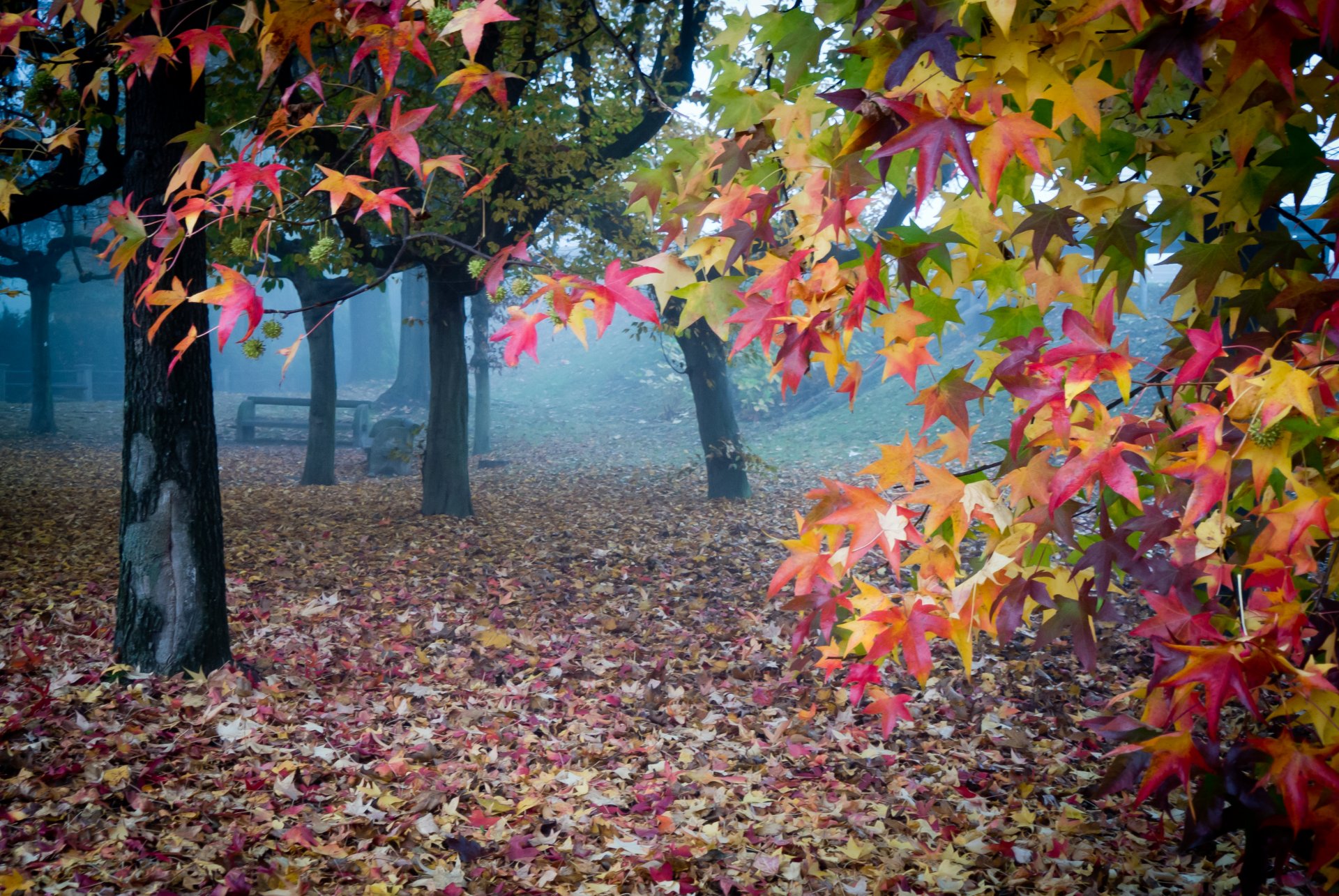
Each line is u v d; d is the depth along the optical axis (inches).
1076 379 51.8
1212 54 43.5
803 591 67.4
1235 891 132.6
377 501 534.6
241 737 177.9
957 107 48.4
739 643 269.7
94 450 783.1
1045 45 51.1
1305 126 52.7
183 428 211.5
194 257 207.9
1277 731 134.1
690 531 454.6
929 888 135.6
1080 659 64.2
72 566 333.7
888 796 170.6
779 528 463.2
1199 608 58.1
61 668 208.5
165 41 75.7
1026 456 62.0
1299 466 58.1
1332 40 41.2
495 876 133.7
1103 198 57.6
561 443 862.5
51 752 160.2
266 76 67.2
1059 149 63.1
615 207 448.5
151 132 198.5
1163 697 53.2
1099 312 51.1
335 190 62.8
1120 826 159.6
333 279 615.2
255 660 225.9
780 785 174.6
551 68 423.8
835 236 56.6
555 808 157.4
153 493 209.6
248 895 119.0
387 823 147.3
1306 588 59.9
